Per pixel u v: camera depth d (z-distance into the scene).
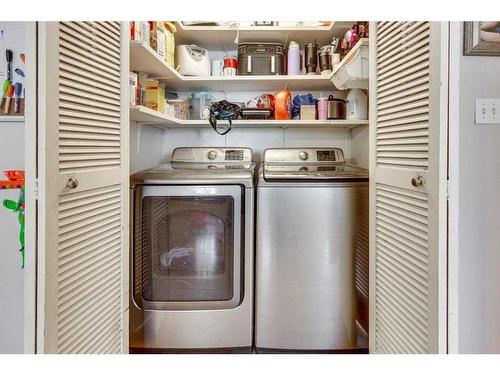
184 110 2.40
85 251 1.07
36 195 0.86
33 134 0.85
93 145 1.12
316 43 2.44
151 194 1.77
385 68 1.36
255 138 2.65
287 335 1.80
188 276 1.82
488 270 1.29
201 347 1.81
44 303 0.86
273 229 1.79
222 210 1.80
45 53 0.86
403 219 1.22
